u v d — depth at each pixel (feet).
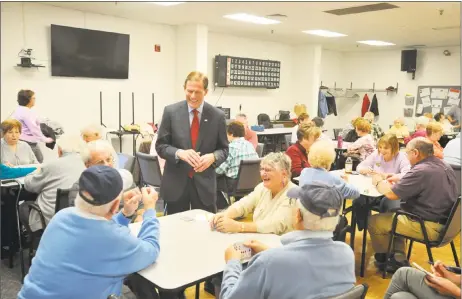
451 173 9.96
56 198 8.72
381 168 13.15
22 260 10.07
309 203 4.52
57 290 4.93
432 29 24.49
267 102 32.01
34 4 18.76
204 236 6.89
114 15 21.65
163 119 8.43
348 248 4.84
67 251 4.93
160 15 21.43
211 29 25.88
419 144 10.02
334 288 4.62
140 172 14.08
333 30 25.38
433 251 12.62
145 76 23.81
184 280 5.26
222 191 14.17
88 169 5.11
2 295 9.23
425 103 34.81
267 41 31.04
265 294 4.50
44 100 19.69
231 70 27.61
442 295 6.56
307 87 33.14
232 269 5.23
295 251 4.49
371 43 32.01
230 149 13.97
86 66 20.79
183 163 8.18
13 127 12.50
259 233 7.14
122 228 5.41
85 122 21.36
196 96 8.02
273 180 7.46
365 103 37.76
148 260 5.50
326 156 9.83
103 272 5.06
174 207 8.54
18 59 18.56
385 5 17.93
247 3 18.04
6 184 10.28
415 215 9.84
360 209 11.91
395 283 7.10
